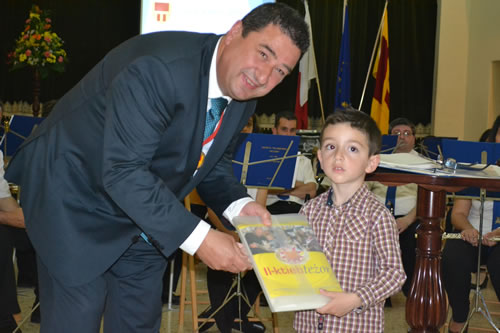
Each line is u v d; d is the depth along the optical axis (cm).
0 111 355
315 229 194
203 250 162
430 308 224
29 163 173
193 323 313
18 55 580
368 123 191
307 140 433
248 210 197
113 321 193
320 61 754
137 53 162
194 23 698
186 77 159
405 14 773
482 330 328
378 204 189
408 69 779
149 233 159
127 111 155
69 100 174
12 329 288
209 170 190
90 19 722
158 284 197
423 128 784
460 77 775
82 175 167
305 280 156
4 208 277
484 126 748
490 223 335
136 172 156
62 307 172
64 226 166
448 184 206
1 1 697
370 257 185
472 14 764
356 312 172
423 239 226
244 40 160
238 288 298
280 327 339
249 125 368
